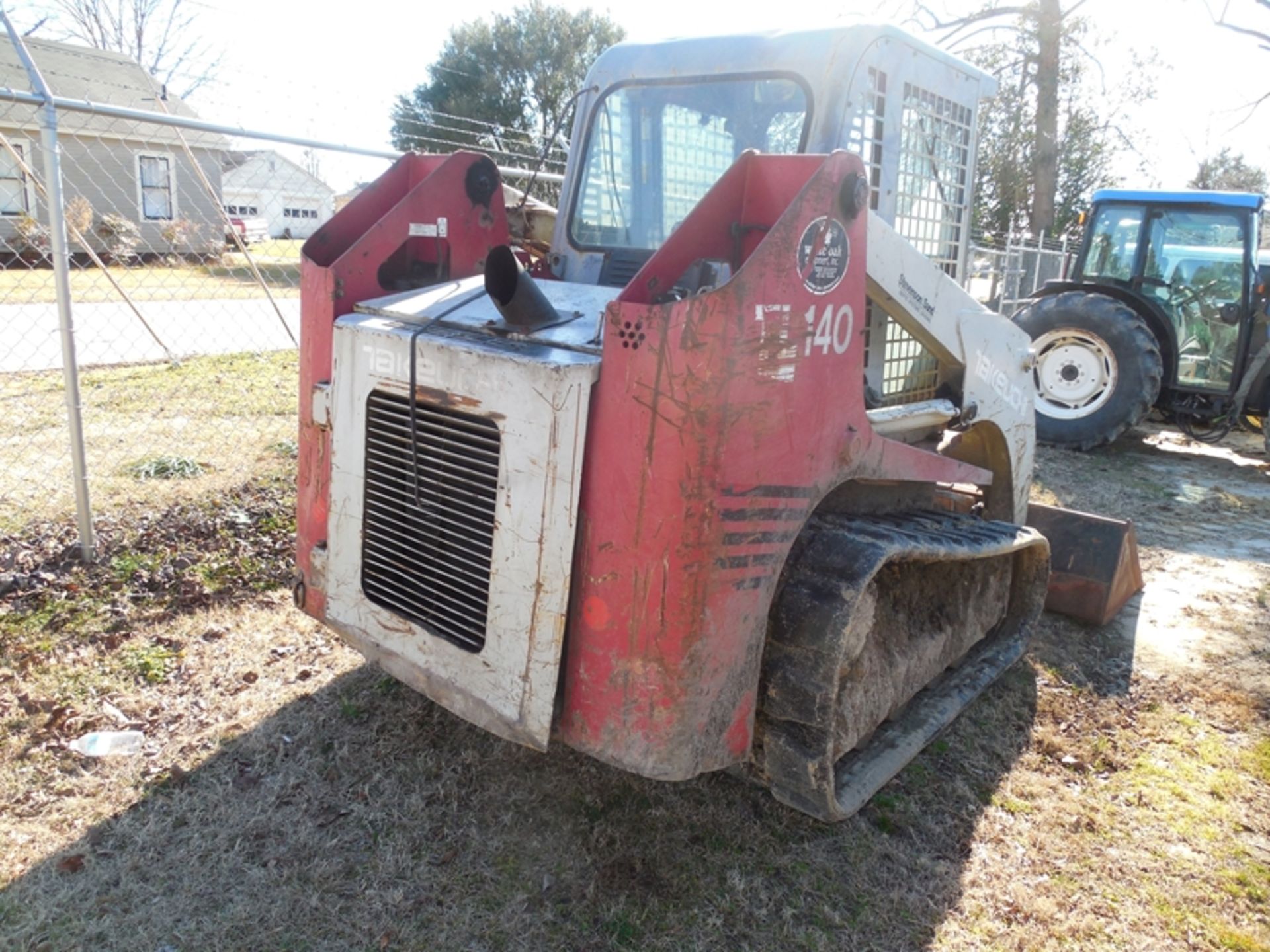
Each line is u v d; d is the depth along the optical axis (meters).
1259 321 7.36
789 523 2.17
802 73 2.82
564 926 2.25
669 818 2.65
